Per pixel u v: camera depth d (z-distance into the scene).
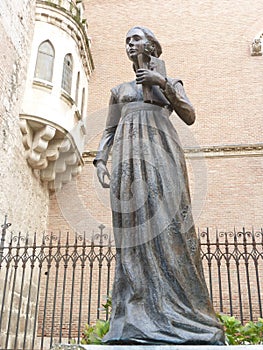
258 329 4.88
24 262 8.27
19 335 10.35
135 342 2.55
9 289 9.86
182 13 17.22
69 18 13.91
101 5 17.91
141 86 3.41
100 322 4.91
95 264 12.13
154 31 16.97
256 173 13.62
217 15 16.95
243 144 14.05
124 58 16.53
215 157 14.02
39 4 13.45
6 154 10.52
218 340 2.59
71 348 2.43
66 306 11.82
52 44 13.22
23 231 10.95
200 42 16.42
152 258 2.80
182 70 15.89
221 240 12.54
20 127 11.58
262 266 12.03
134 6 17.69
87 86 15.67
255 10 16.81
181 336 2.54
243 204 13.14
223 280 11.91
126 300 2.78
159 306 2.66
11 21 11.51
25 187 11.38
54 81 12.66
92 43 16.98
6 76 10.95
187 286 2.81
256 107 14.77
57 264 8.12
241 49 16.05
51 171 12.35
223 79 15.49
